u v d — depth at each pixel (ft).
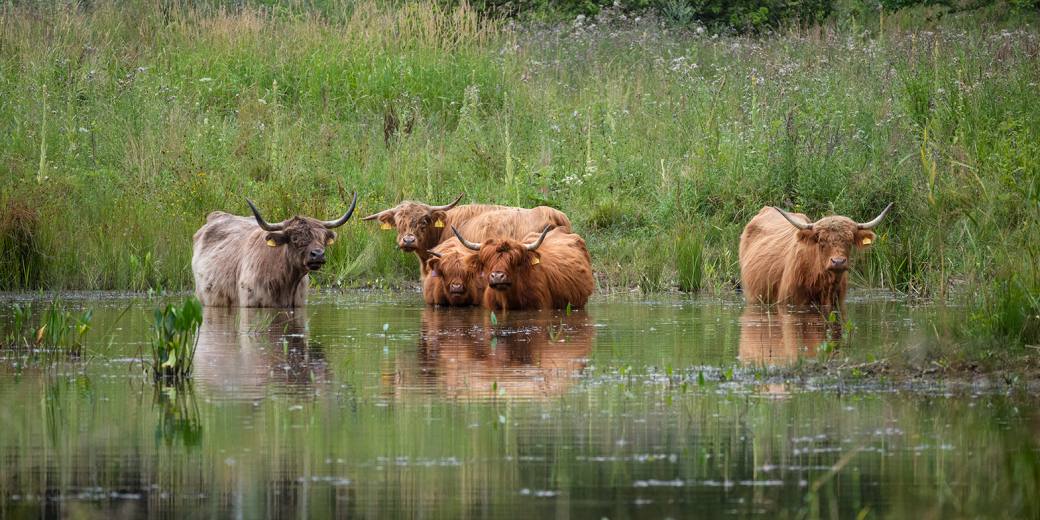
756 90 259.60
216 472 79.20
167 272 208.03
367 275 217.56
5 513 70.95
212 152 249.34
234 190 234.58
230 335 143.54
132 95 260.83
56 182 225.35
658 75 286.25
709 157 235.20
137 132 250.16
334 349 130.62
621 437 87.51
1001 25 335.67
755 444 85.56
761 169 226.58
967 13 357.61
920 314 159.94
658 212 224.33
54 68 269.64
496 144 257.34
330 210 227.61
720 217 221.46
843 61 272.51
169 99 266.98
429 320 160.76
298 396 102.68
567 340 137.28
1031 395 101.91
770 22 357.20
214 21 307.37
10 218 201.87
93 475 78.69
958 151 208.74
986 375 108.78
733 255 214.07
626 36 316.40
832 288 173.06
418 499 73.15
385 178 243.81
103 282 205.87
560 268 178.29
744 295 190.60
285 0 333.01
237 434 88.84
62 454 83.66
